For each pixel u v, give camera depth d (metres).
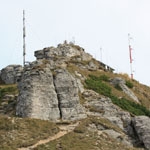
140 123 142.25
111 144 125.38
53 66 152.50
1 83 181.38
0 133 122.81
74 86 144.12
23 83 142.25
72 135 125.06
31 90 138.75
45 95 139.38
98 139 125.81
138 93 191.00
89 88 164.12
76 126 131.12
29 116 134.50
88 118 137.50
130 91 181.75
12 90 164.12
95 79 177.38
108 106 149.50
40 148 115.88
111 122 142.50
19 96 142.00
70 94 142.00
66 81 144.50
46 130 126.12
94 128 132.88
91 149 118.94
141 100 184.00
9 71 181.62
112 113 147.00
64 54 185.50
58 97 141.12
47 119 135.62
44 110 136.75
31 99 137.25
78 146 119.12
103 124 135.00
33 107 135.88
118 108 151.12
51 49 184.12
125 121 145.12
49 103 138.38
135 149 128.62
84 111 140.62
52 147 117.19
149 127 140.62
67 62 178.75
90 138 125.25
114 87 179.25
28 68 154.12
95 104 148.88
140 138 138.75
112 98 164.12
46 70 144.62
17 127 125.50
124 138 134.38
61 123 133.38
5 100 155.25
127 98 173.25
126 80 195.38
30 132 124.31
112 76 191.25
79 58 188.38
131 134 141.75
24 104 137.38
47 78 142.75
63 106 139.50
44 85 141.12
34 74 142.38
